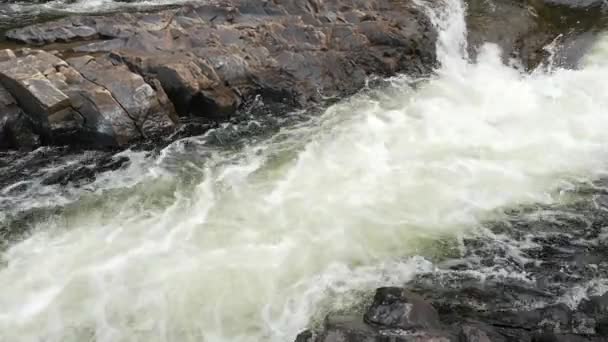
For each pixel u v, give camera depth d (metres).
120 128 13.57
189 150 14.05
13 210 11.86
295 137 14.73
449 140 14.62
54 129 13.21
